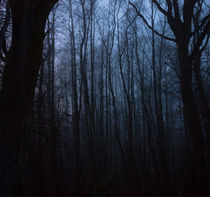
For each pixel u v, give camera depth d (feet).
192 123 24.25
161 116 50.39
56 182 36.42
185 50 25.64
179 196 23.03
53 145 34.94
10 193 13.42
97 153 55.47
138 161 62.75
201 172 22.99
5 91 14.65
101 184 32.01
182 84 25.34
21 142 14.65
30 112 15.39
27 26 15.35
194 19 33.27
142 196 28.76
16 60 14.98
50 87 47.83
